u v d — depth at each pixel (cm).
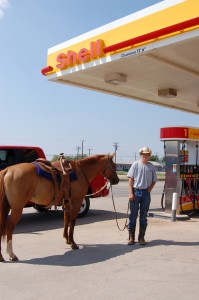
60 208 1404
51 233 915
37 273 584
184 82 1232
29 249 740
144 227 789
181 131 1160
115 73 1112
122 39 912
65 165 738
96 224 1053
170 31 793
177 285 535
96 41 970
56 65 1099
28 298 482
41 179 689
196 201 1271
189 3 768
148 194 790
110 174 822
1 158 1031
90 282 545
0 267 614
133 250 738
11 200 652
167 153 1191
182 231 939
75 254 704
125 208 1454
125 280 555
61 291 507
